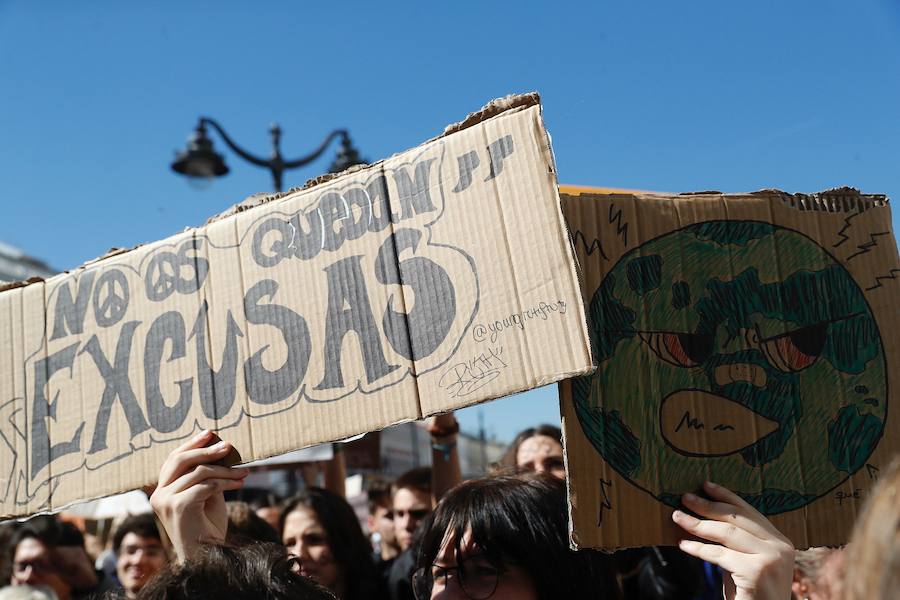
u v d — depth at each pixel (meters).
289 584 1.29
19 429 1.93
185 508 1.63
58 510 1.85
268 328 1.73
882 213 1.68
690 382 1.52
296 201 1.77
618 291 1.53
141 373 1.84
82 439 1.86
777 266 1.62
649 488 1.46
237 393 1.73
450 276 1.58
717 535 1.40
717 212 1.61
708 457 1.50
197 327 1.80
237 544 1.43
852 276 1.64
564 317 1.46
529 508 1.75
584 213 1.55
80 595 3.53
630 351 1.51
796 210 1.65
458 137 1.62
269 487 6.22
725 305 1.57
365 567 3.16
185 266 1.84
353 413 1.62
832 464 1.55
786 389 1.56
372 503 4.54
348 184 1.72
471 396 1.51
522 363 1.48
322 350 1.67
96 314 1.91
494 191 1.56
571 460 1.42
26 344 1.97
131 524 3.52
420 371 1.57
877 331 1.62
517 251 1.52
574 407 1.45
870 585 0.74
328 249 1.71
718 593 2.64
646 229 1.57
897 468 0.79
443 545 1.79
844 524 1.53
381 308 1.63
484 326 1.53
